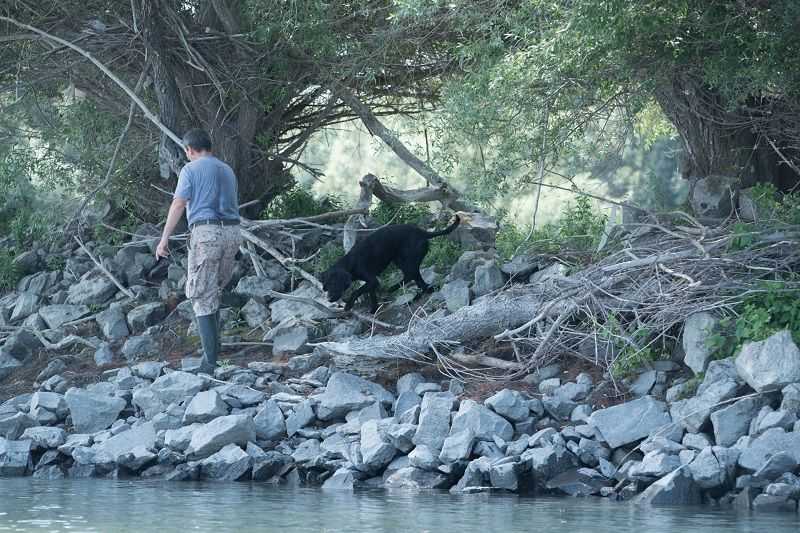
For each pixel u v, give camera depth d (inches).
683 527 477.4
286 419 764.6
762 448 596.7
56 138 1251.8
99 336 1046.4
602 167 1051.9
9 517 506.6
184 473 705.6
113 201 1278.3
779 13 825.5
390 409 779.4
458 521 495.2
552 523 489.7
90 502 572.4
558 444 657.6
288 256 1106.7
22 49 1205.1
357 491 636.7
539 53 795.4
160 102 1112.2
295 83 1175.6
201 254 767.7
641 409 673.6
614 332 767.7
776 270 770.8
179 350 968.9
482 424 684.1
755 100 1048.8
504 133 909.8
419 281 944.3
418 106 1332.4
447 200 1135.0
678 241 853.2
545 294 825.5
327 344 848.3
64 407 841.5
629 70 877.2
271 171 1299.2
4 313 1143.0
